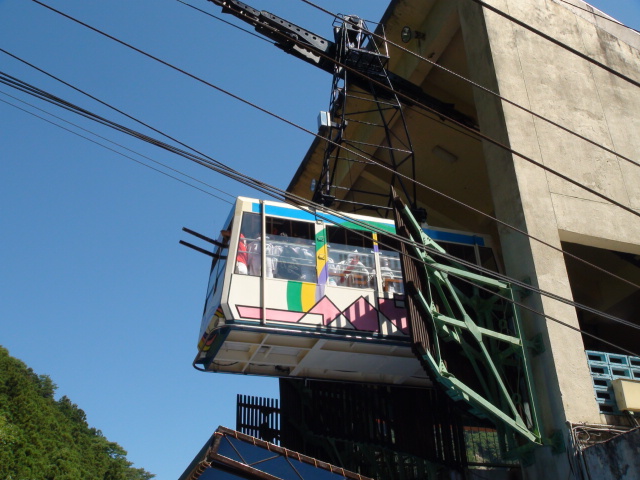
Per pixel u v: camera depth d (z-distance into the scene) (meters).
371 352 16.14
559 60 19.62
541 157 17.56
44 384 78.06
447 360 15.43
